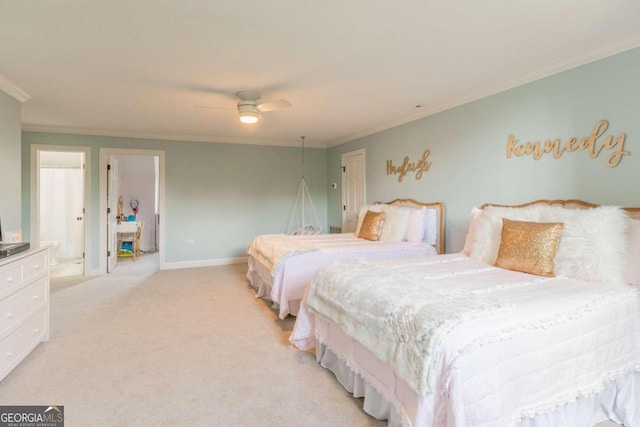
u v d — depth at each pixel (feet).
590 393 5.31
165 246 18.81
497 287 6.47
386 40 7.61
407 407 4.88
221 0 5.99
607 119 8.14
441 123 12.98
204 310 11.77
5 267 7.01
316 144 21.89
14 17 6.50
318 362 7.97
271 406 6.33
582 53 8.36
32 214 15.94
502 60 8.76
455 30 7.18
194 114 13.89
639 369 5.98
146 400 6.48
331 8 6.29
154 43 7.64
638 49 7.59
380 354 5.35
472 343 4.35
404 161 15.02
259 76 9.73
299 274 10.68
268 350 8.69
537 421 4.89
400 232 13.33
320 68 9.18
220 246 20.01
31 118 14.44
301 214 21.93
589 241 7.06
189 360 8.11
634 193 7.71
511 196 10.39
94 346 8.82
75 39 7.43
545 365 4.86
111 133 17.33
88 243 17.19
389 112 13.78
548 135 9.37
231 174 20.12
